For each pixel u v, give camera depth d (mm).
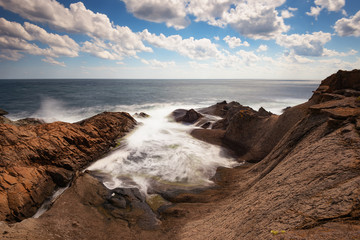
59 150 15273
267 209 5320
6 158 12789
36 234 7000
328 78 17875
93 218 8891
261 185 7957
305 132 10180
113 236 7891
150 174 14086
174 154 17359
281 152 10758
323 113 9914
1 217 9594
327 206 3865
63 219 8453
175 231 7957
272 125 16844
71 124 18766
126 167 15281
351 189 3945
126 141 20969
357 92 12070
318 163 6016
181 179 13289
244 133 19094
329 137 7324
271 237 3818
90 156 16703
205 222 7828
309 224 3633
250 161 15797
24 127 16875
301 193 4945
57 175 13266
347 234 2967
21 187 11250
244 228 5191
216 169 14672
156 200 10820
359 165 4785
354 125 7176
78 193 10562
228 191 10945
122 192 10938
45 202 11930
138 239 7730
